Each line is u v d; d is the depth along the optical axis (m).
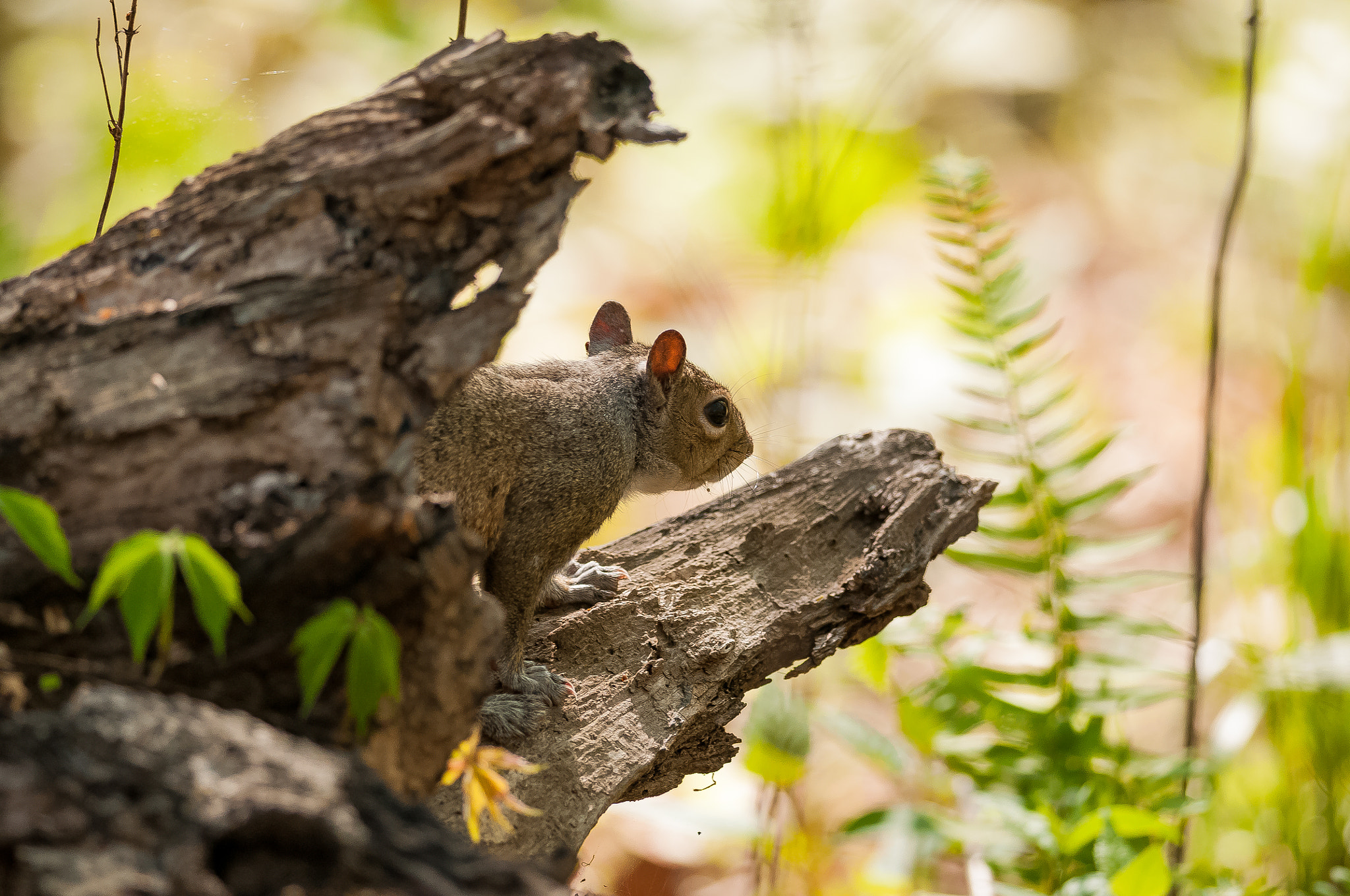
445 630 4.21
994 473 14.38
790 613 7.24
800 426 13.81
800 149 15.06
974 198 9.23
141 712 3.52
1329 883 9.01
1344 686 9.10
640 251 18.38
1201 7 23.31
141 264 4.43
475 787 4.62
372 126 4.64
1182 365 17.08
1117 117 22.06
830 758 11.52
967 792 8.73
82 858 3.10
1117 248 19.77
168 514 4.00
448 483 6.43
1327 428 11.84
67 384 4.14
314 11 18.36
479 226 4.56
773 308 16.52
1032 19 22.44
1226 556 12.55
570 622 7.17
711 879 10.75
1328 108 16.78
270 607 3.95
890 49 19.77
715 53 19.48
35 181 16.38
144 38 16.73
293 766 3.50
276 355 4.24
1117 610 13.02
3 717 3.46
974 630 8.91
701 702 6.84
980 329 9.05
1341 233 13.06
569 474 7.06
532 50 4.74
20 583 3.88
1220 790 10.00
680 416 8.16
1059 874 7.23
